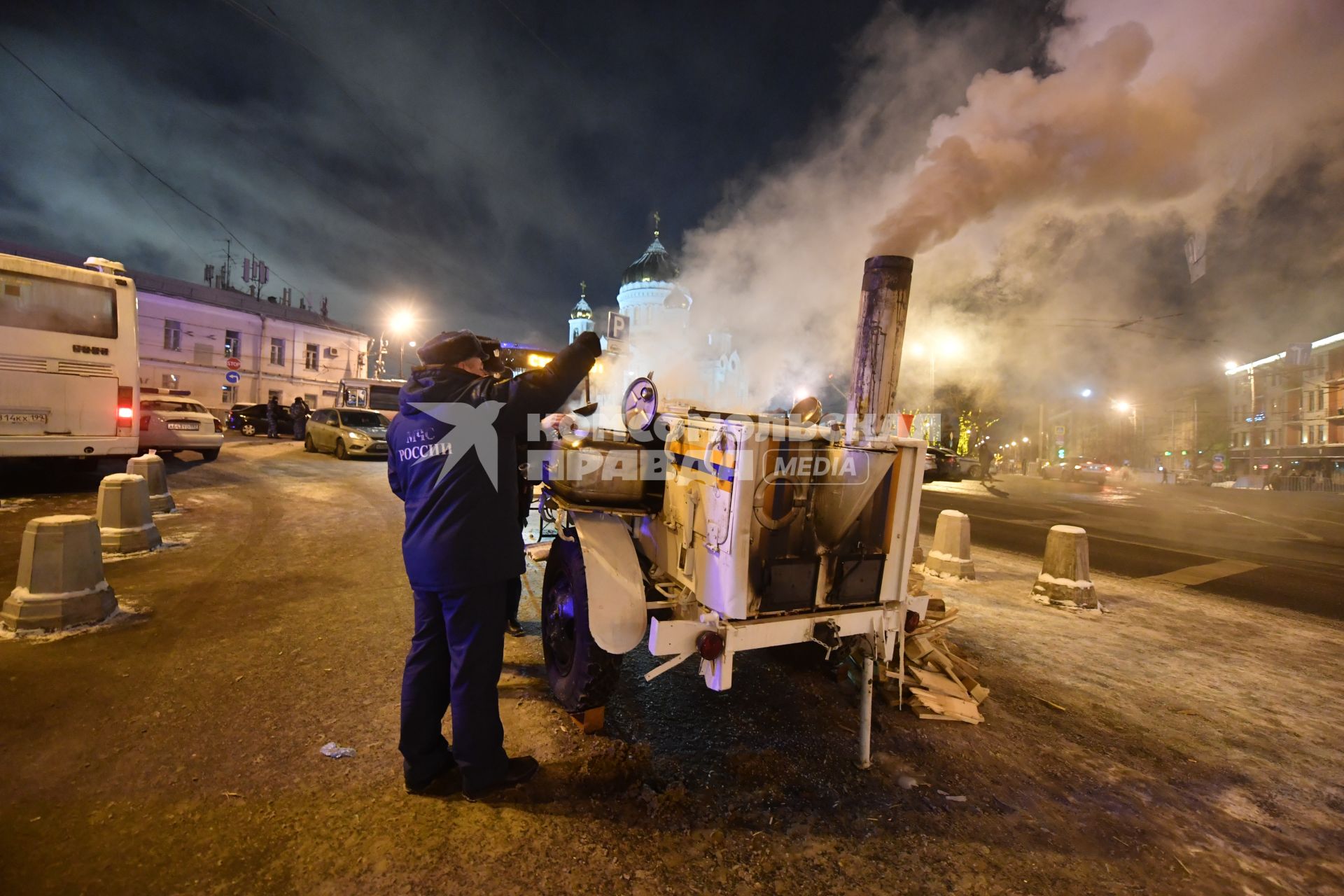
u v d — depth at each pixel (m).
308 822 2.41
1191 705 3.98
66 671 3.52
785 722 3.46
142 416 12.18
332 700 3.36
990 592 6.52
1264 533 12.45
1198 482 39.69
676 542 3.22
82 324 8.32
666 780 2.84
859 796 2.82
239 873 2.14
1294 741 3.56
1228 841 2.67
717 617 2.79
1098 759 3.28
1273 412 46.38
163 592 4.93
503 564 2.56
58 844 2.22
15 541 6.23
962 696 3.78
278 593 5.06
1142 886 2.37
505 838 2.39
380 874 2.16
